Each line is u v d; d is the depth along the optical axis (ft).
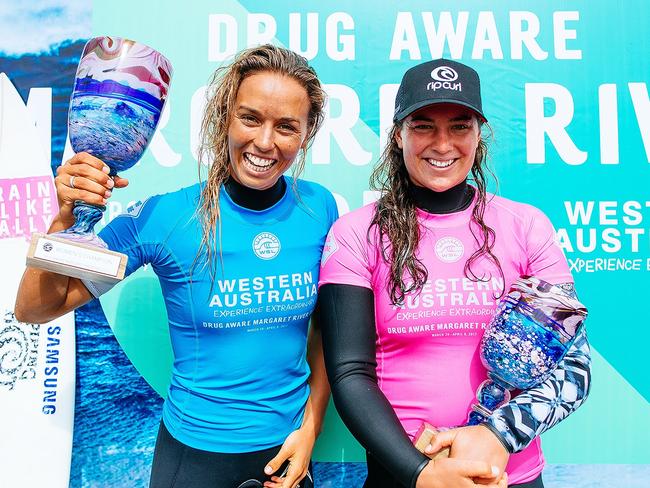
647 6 5.18
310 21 5.16
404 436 2.92
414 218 3.38
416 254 3.31
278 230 3.60
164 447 3.71
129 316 5.11
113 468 5.05
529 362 2.86
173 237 3.47
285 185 3.79
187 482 3.54
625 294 5.08
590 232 5.11
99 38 3.02
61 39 5.17
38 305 3.25
